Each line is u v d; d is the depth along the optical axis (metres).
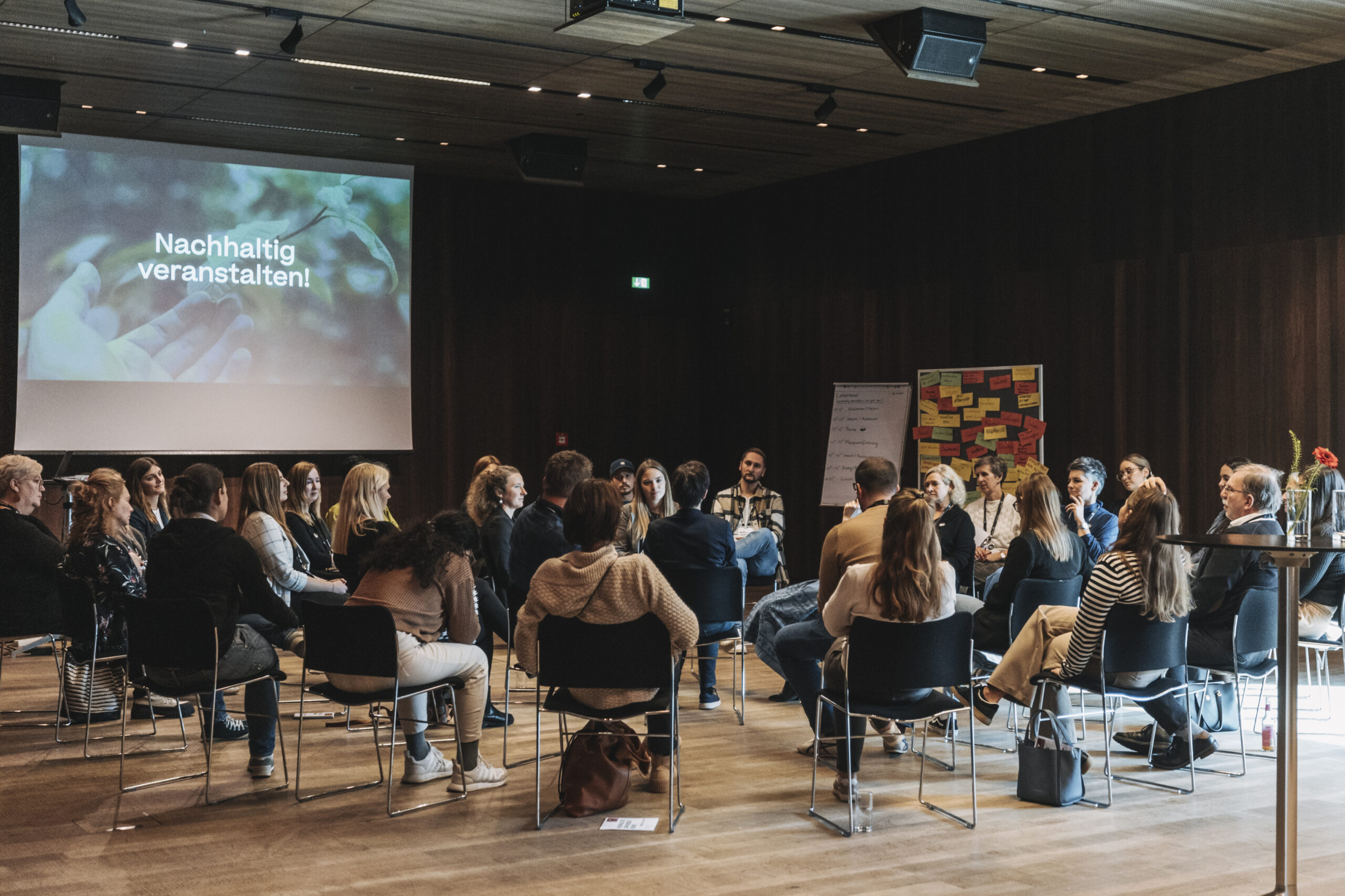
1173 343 8.68
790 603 5.80
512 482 5.82
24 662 7.31
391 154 10.74
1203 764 5.01
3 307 9.77
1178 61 7.73
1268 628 4.71
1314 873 3.65
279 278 10.41
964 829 4.10
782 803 4.43
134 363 9.88
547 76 8.20
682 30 5.96
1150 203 8.81
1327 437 7.79
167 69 8.05
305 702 6.19
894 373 10.80
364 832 4.06
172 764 4.97
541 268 12.09
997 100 8.73
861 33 7.21
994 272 9.93
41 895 3.46
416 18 6.97
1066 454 9.41
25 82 8.23
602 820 4.20
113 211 9.81
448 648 4.45
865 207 11.06
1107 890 3.51
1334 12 6.75
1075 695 6.45
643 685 4.01
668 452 12.74
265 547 5.26
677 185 12.09
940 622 3.99
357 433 10.75
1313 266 7.85
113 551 5.20
